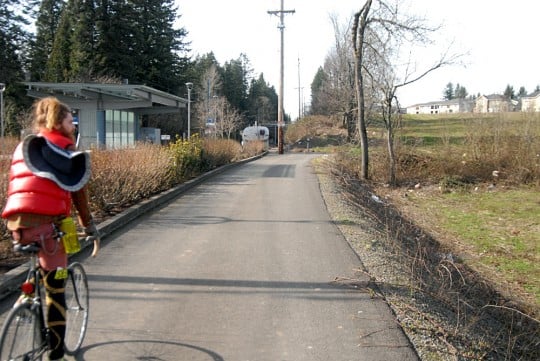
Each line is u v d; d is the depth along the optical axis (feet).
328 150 162.61
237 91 288.10
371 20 62.59
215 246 25.13
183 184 46.39
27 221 10.78
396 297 18.62
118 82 115.03
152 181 37.78
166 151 45.80
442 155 72.18
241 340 14.44
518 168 68.95
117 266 21.13
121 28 126.00
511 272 33.63
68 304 12.95
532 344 21.34
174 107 86.79
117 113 82.17
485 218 50.39
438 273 26.13
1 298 16.31
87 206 11.96
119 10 124.26
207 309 16.70
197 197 41.63
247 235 27.81
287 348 14.05
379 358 13.67
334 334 15.08
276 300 17.75
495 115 75.46
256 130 192.24
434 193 63.87
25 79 122.72
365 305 17.54
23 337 10.76
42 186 10.90
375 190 64.03
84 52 120.57
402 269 23.00
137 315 15.99
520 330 23.02
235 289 18.75
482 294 27.73
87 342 13.98
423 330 16.12
